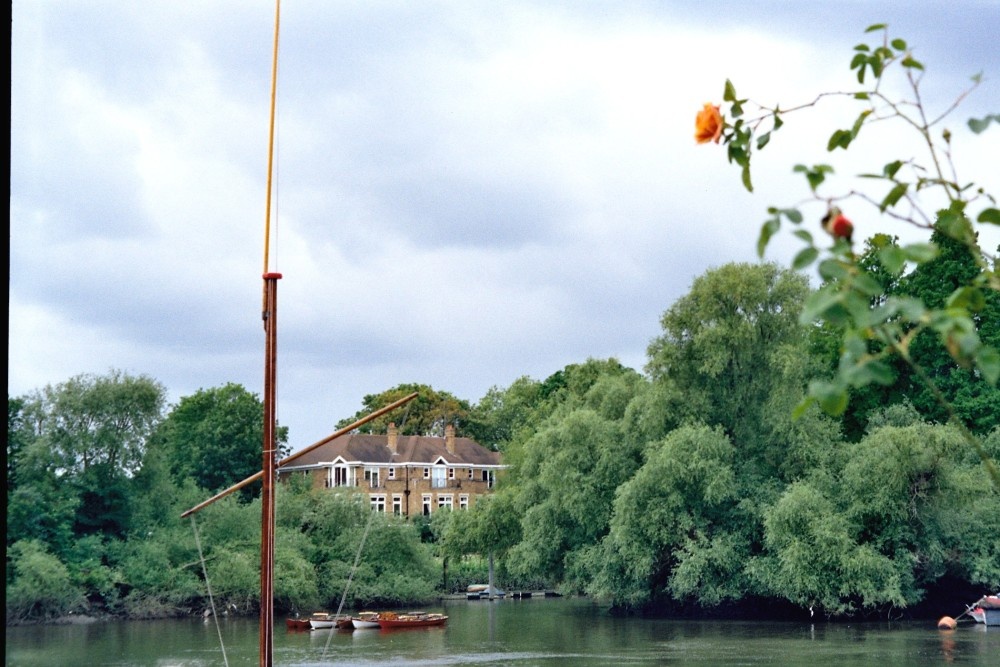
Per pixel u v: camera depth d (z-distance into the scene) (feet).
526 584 243.40
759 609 159.33
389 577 199.00
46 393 152.25
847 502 147.84
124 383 157.58
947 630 135.33
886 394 175.83
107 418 155.94
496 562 215.92
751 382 156.46
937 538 148.56
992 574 148.87
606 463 163.12
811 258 10.16
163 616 164.55
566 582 182.09
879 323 9.73
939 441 142.72
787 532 142.00
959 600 158.92
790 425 150.82
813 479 148.25
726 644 122.93
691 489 150.00
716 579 149.07
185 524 174.40
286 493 204.64
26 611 146.00
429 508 327.67
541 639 134.31
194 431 262.67
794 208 10.69
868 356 9.70
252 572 169.48
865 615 151.64
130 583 158.51
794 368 148.36
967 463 157.38
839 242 10.34
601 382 193.98
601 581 156.76
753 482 151.94
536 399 364.38
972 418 168.76
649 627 145.89
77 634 141.08
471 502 334.24
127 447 158.10
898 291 152.87
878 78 12.70
